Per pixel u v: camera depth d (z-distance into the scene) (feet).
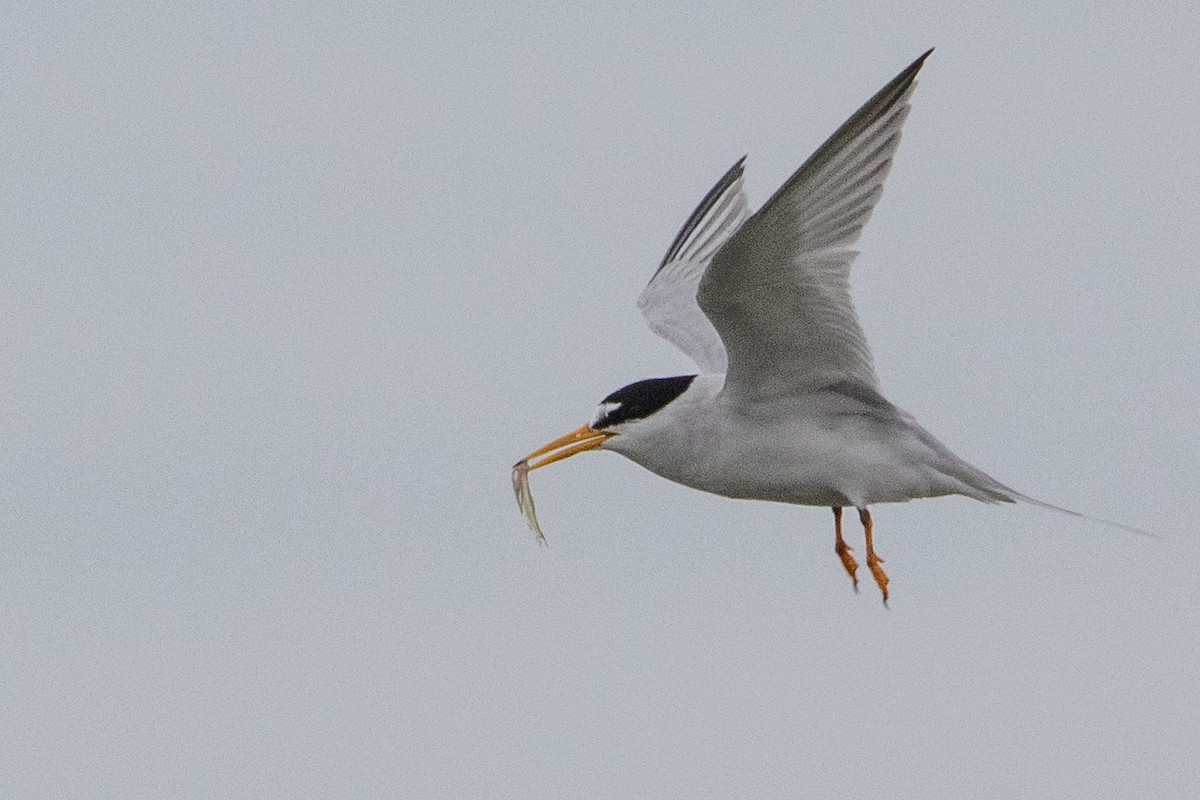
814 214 39.45
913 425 43.57
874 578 43.73
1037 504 43.27
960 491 43.65
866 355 42.27
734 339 42.14
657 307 49.98
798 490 44.11
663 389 44.65
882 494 43.80
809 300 41.14
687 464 44.32
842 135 38.50
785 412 43.50
